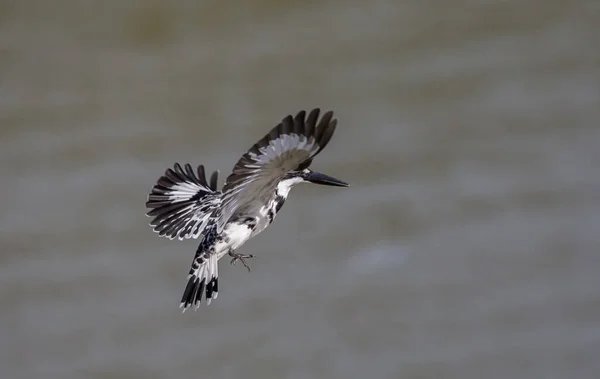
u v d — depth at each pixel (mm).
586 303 13797
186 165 9234
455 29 17859
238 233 8102
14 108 17078
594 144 15883
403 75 17219
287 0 18031
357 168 15766
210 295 8086
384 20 17969
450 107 16672
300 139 6801
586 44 17547
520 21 17922
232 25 17922
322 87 17062
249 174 7066
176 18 18000
